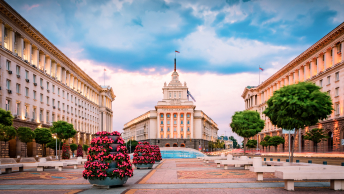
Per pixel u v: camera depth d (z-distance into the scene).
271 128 81.00
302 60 60.44
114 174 13.59
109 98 116.69
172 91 137.00
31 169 27.45
